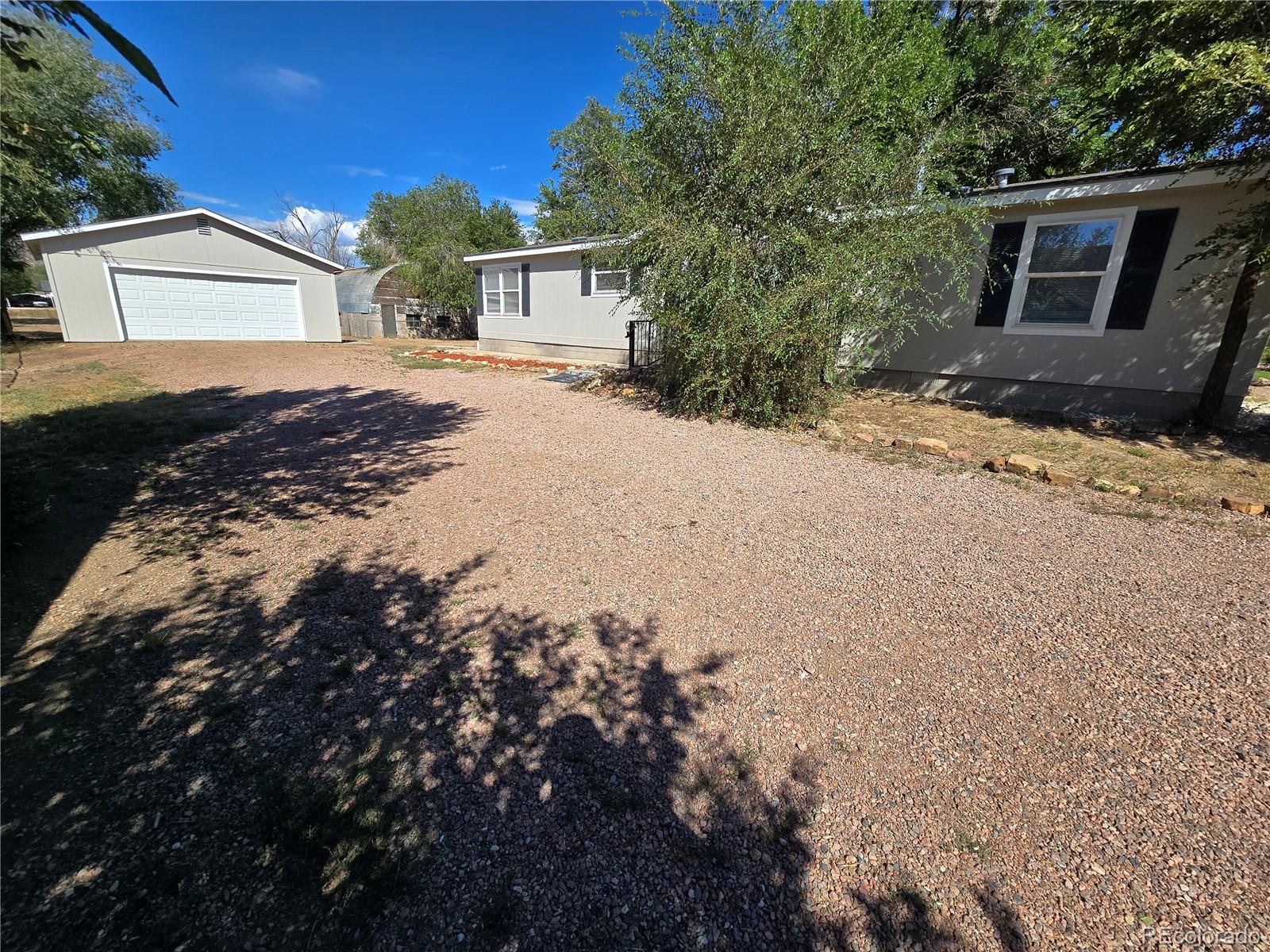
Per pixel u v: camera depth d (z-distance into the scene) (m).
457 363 13.09
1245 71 4.68
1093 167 11.12
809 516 4.19
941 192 6.89
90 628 2.69
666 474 5.09
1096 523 4.12
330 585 3.12
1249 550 3.68
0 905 1.47
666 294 6.78
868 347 7.69
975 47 11.97
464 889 1.57
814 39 6.27
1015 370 7.95
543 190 24.73
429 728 2.12
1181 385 6.87
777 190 6.23
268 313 18.20
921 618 2.89
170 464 5.21
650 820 1.78
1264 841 1.73
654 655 2.57
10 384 8.92
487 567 3.35
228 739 2.04
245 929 1.45
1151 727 2.18
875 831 1.75
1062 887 1.59
